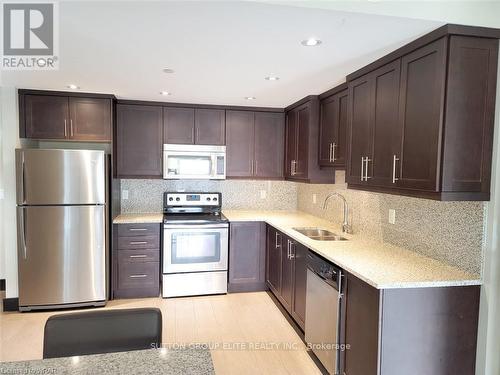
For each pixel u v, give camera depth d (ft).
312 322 8.43
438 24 5.48
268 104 12.82
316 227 10.96
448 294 6.00
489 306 5.97
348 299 6.81
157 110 12.60
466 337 6.09
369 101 7.56
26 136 10.99
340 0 5.04
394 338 5.82
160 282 12.50
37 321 10.19
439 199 5.66
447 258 6.76
